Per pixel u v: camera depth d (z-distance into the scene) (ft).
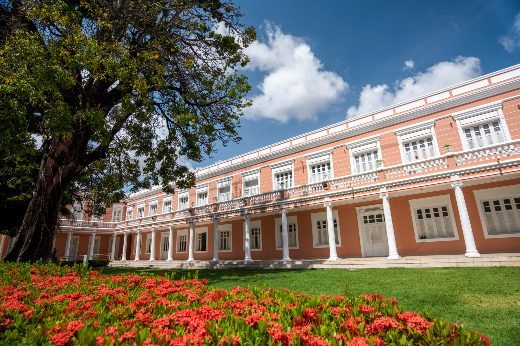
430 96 48.11
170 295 14.65
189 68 35.88
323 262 44.57
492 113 41.65
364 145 52.80
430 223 45.57
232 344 7.29
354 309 10.82
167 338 8.16
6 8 29.50
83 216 96.27
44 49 26.30
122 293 15.24
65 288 17.10
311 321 9.82
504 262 31.24
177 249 83.35
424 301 19.83
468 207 42.91
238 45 39.55
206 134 40.91
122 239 102.42
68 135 32.32
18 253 30.30
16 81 23.11
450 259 34.19
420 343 8.24
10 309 10.50
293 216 60.75
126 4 32.32
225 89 40.32
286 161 62.95
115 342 7.44
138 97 36.78
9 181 43.98
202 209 69.05
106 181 48.03
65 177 32.30
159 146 46.21
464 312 17.03
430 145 46.62
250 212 58.49
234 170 73.77
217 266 58.29
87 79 35.65
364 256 50.37
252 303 11.88
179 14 36.81
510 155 35.65
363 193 45.42
